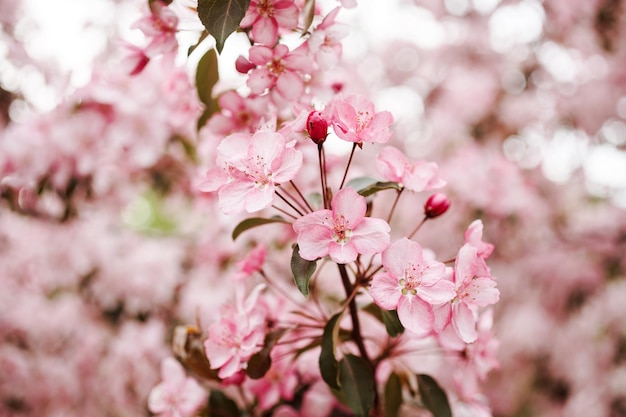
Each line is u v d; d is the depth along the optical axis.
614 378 1.13
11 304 0.86
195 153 0.73
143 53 0.50
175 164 0.81
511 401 1.25
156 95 0.67
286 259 0.77
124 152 0.73
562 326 1.19
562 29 1.08
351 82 0.90
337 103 0.39
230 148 0.41
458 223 1.03
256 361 0.44
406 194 1.07
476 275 0.41
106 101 0.67
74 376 0.88
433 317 0.38
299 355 0.48
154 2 0.47
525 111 1.12
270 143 0.39
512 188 0.97
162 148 0.70
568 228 1.16
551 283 1.16
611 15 1.03
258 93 0.45
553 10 1.05
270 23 0.43
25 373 0.85
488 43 1.20
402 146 1.21
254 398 0.50
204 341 0.46
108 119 0.69
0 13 0.76
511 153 1.13
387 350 0.48
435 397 0.47
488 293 0.40
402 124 1.23
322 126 0.39
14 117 0.79
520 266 1.14
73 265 0.86
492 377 1.27
